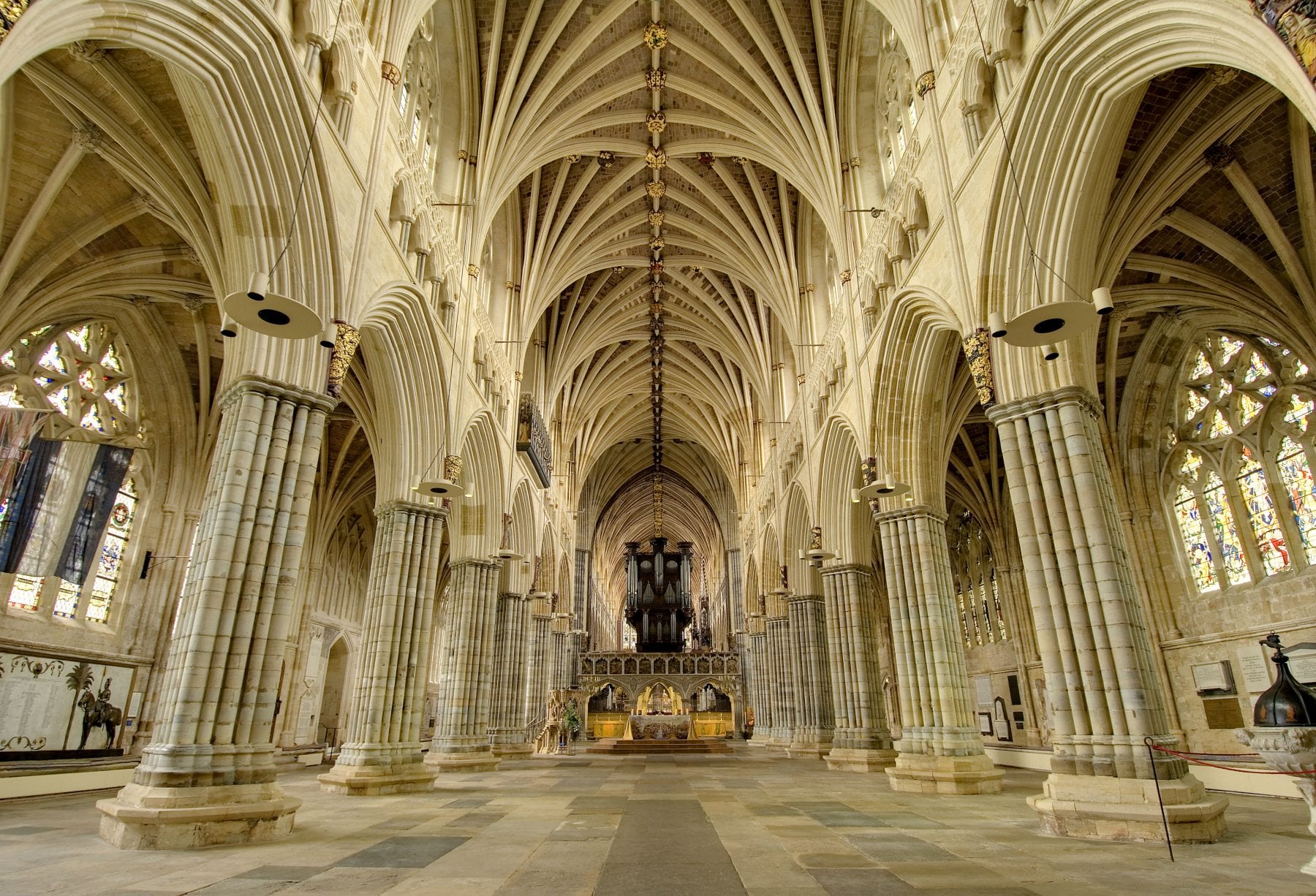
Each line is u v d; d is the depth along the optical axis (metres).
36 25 6.85
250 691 9.45
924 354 16.62
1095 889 5.82
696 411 47.84
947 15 14.35
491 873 6.58
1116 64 9.72
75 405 18.34
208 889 5.87
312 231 11.38
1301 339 15.21
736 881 6.19
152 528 20.42
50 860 7.15
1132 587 10.12
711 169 27.31
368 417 20.05
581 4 20.62
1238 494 18.23
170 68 9.69
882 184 20.22
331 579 31.80
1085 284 11.19
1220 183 14.24
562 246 28.20
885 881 6.19
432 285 17.03
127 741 19.25
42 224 14.60
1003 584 27.11
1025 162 11.20
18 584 16.92
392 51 14.38
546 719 34.53
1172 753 7.84
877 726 21.00
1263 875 6.39
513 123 21.31
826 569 23.17
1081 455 10.53
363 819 10.38
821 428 24.47
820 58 20.72
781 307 28.69
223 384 10.89
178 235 16.27
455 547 23.09
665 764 24.30
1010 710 27.19
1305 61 5.74
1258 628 17.44
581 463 47.00
